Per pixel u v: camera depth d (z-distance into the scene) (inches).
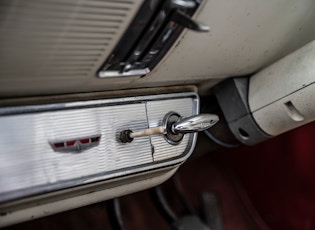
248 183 39.4
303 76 21.5
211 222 36.6
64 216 31.3
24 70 15.3
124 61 17.3
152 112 20.2
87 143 17.9
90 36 15.4
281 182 37.2
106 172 18.5
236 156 39.8
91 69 16.7
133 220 34.3
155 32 16.7
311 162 35.1
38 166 16.6
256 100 23.6
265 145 37.9
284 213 37.2
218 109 26.4
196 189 38.7
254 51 21.3
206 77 21.9
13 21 13.6
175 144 20.9
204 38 18.5
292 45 22.5
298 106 22.0
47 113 16.9
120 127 19.0
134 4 15.2
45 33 14.5
